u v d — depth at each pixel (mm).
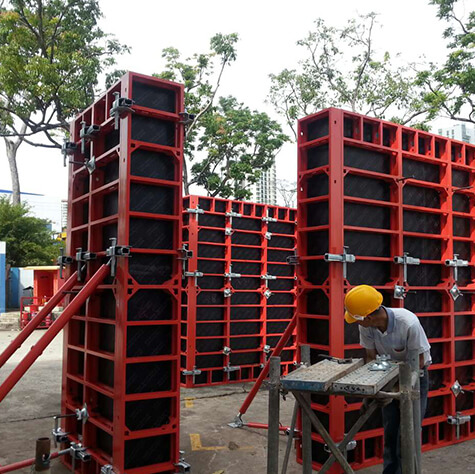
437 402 5926
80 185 5660
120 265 4348
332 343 4887
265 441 5855
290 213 10781
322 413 5031
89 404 4891
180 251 4637
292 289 10680
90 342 4918
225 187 23734
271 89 22891
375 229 5383
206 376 9297
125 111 4422
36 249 27891
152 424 4523
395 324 4043
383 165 5648
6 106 22938
